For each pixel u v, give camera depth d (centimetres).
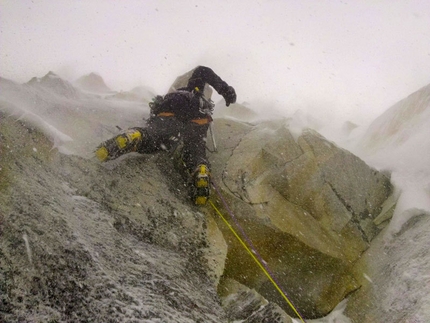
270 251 303
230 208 310
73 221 194
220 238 284
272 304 212
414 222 312
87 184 247
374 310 272
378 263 306
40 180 204
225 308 237
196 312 192
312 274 304
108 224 222
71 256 166
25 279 141
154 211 267
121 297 163
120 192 263
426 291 238
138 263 202
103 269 173
